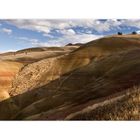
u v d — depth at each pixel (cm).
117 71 1432
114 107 1224
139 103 1179
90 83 1463
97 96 1416
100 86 1434
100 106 1276
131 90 1293
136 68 1418
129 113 1182
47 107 1452
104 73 1449
